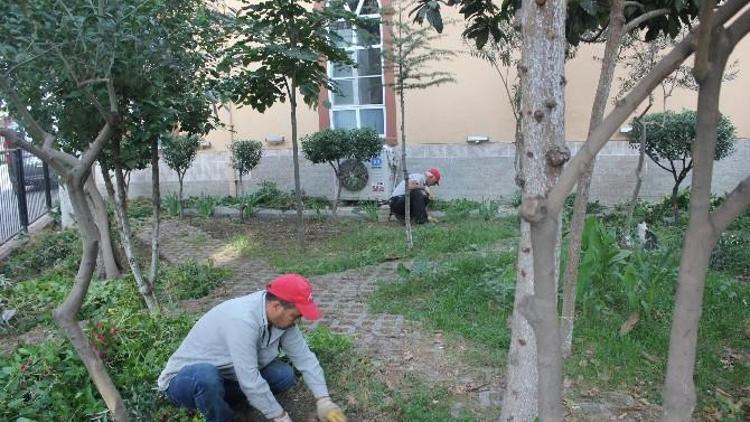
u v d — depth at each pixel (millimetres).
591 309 4934
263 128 12461
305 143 10867
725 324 4859
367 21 7512
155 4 3965
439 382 4102
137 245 9391
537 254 1364
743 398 3887
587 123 10312
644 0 4355
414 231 8828
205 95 5508
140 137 4750
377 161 11148
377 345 4770
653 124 8586
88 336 4344
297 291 3262
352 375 4180
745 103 9664
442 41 10883
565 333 4289
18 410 3693
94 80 3016
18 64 2889
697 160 1399
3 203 9305
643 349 4434
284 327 3383
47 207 10922
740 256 6539
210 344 3441
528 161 2545
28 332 5836
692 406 1418
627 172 10336
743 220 8164
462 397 3906
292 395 4047
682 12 4289
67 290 6773
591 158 1353
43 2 3041
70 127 4551
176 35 4688
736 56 9547
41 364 4133
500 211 10203
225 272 7398
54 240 9133
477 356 4461
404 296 5945
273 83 7914
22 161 9758
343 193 11461
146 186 13648
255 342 3316
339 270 7234
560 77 2527
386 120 11602
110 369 4082
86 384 3932
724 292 5414
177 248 9109
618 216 9023
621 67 9602
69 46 3156
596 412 3713
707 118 1380
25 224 9773
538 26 2479
